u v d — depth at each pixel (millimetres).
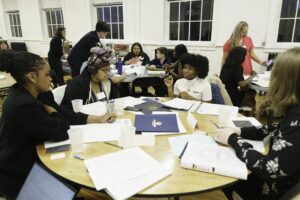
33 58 1271
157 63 4375
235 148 1100
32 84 1308
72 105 1692
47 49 7934
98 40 3740
